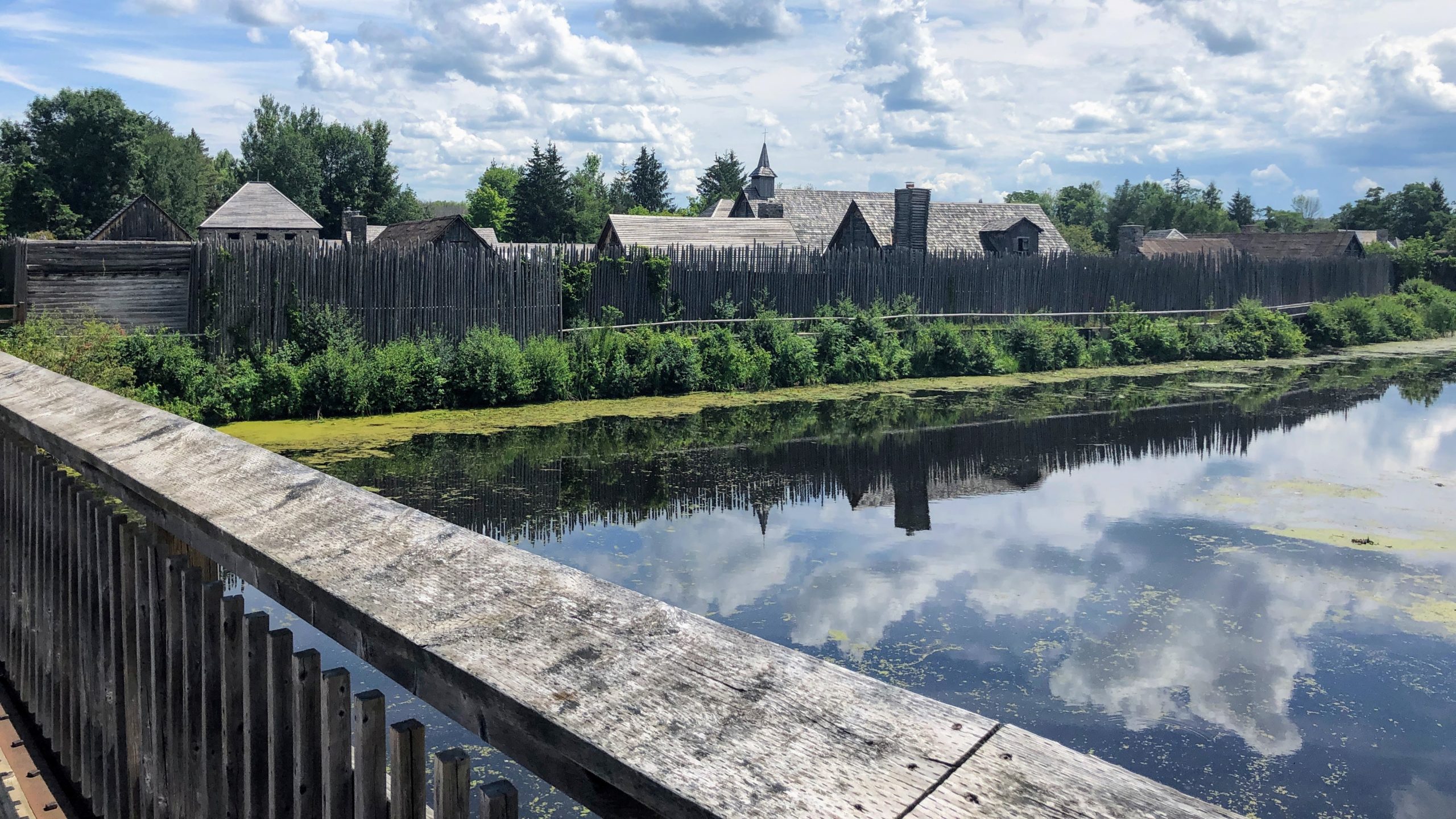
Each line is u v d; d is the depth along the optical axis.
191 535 1.92
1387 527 10.16
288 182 72.69
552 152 62.53
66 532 2.79
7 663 3.54
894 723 0.91
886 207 34.41
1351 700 6.21
